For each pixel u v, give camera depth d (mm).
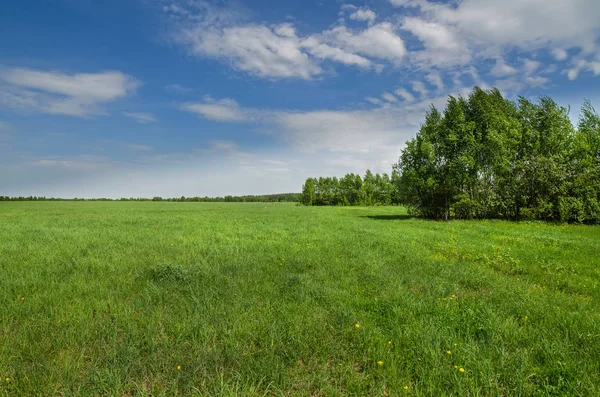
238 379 3963
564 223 26891
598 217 26438
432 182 31078
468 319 5789
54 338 4812
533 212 28531
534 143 32688
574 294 7609
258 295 7148
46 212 40469
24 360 4352
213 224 24234
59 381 3902
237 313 5871
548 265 10359
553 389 3797
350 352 4723
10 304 6215
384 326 5594
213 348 4555
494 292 7586
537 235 18641
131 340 4727
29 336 4914
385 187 95250
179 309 6109
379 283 8234
